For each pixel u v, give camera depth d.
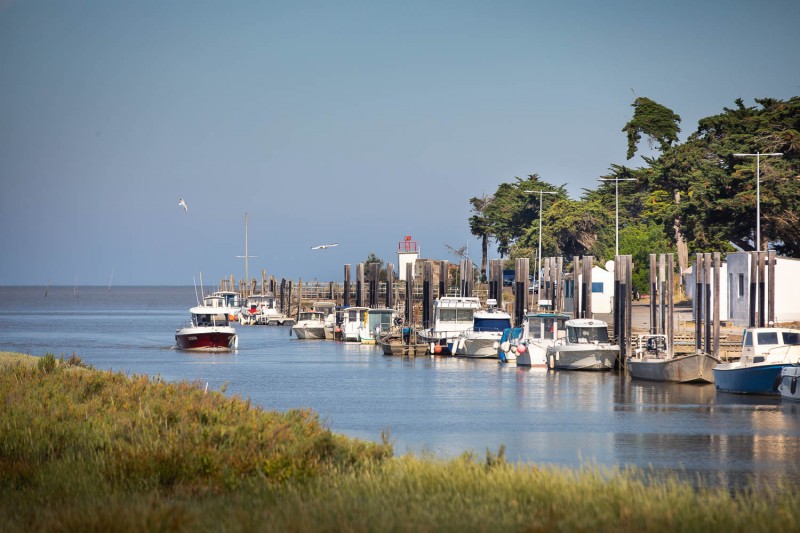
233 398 64.25
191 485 44.94
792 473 60.50
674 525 35.97
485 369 144.25
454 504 39.62
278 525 35.94
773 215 190.25
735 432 79.25
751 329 106.81
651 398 104.06
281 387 118.88
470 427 82.62
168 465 45.78
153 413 57.31
